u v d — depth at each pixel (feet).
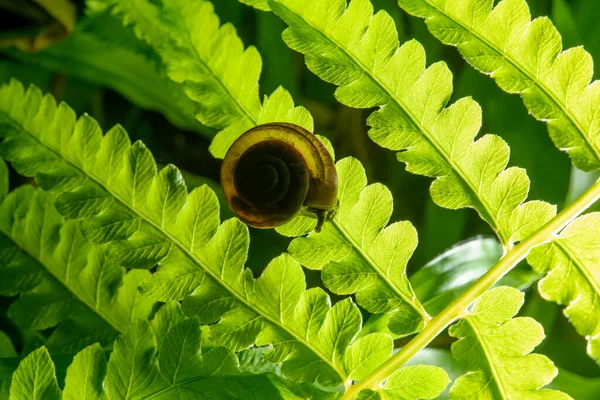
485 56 0.87
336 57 0.87
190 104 1.05
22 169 0.86
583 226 0.86
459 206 0.87
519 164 1.07
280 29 1.12
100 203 0.85
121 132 0.86
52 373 0.81
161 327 0.87
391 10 1.13
